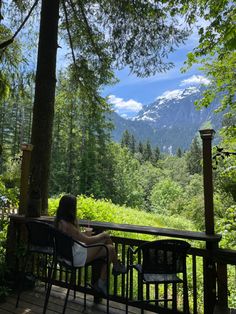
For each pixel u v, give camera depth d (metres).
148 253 2.76
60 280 4.05
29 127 37.09
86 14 6.20
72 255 2.94
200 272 6.57
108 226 3.63
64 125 30.00
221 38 4.79
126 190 36.38
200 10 5.04
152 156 94.62
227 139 7.21
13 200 5.48
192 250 3.15
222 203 8.28
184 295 2.95
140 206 38.06
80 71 6.57
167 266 2.79
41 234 3.32
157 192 41.41
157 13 5.49
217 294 3.04
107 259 3.04
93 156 32.47
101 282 3.24
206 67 6.83
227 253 2.95
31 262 4.14
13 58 6.36
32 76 6.40
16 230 4.29
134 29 5.77
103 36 6.27
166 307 3.28
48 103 5.23
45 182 5.08
